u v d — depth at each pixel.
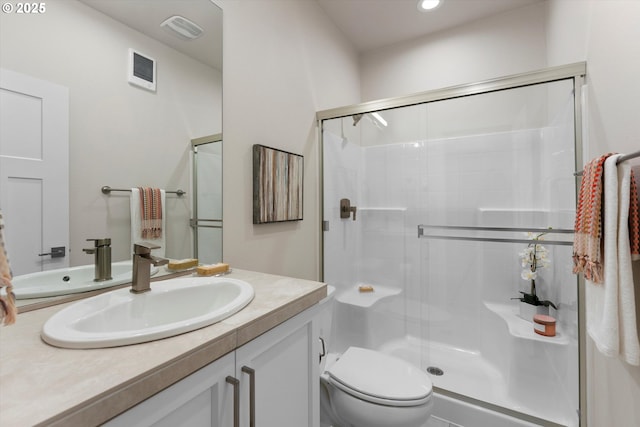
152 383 0.48
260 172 1.48
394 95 2.64
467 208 1.88
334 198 2.11
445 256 1.97
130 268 1.00
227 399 0.63
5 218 0.72
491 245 1.85
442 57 2.45
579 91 1.37
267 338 0.75
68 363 0.49
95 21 0.90
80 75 0.86
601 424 1.21
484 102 1.73
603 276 0.91
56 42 0.81
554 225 1.60
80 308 0.72
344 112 1.99
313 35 2.04
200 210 1.23
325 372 1.38
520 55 2.18
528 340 1.56
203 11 1.23
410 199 2.05
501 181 1.77
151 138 1.05
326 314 1.39
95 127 0.90
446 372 1.80
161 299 0.88
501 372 1.76
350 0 2.06
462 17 2.28
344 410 1.23
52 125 0.81
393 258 2.12
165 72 1.09
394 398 1.14
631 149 0.93
